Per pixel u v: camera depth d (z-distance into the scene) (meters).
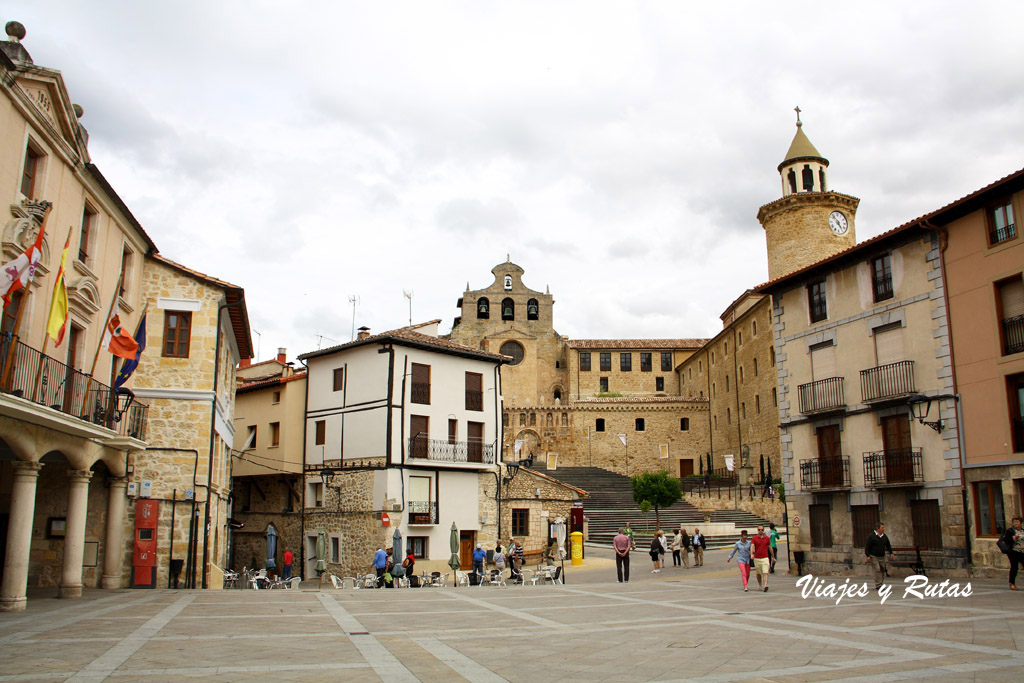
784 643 11.38
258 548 37.19
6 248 14.07
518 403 72.56
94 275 18.30
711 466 63.53
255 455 37.78
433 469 32.94
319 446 35.16
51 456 18.88
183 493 22.02
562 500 38.31
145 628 12.34
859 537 23.66
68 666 8.91
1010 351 19.50
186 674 8.62
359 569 31.48
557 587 23.28
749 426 55.00
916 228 21.94
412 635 12.27
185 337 23.05
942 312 21.34
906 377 22.20
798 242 46.56
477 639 11.89
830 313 25.33
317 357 36.12
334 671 9.01
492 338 73.94
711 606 16.77
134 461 21.66
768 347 50.78
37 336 15.67
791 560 26.14
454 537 29.53
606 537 42.38
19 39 15.09
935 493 21.12
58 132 16.00
